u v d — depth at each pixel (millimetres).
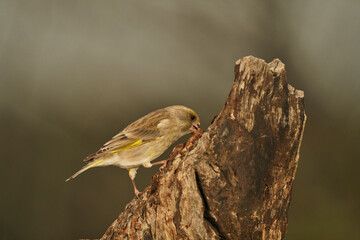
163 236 5953
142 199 6277
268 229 5875
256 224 5770
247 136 5645
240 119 5648
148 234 6105
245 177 5629
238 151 5613
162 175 5914
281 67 5816
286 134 5816
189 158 5633
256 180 5684
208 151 5590
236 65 5832
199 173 5613
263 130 5707
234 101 5699
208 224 5703
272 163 5793
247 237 5770
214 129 5641
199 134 6074
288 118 5797
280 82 5754
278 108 5746
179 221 5758
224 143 5594
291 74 16359
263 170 5738
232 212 5660
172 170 5816
